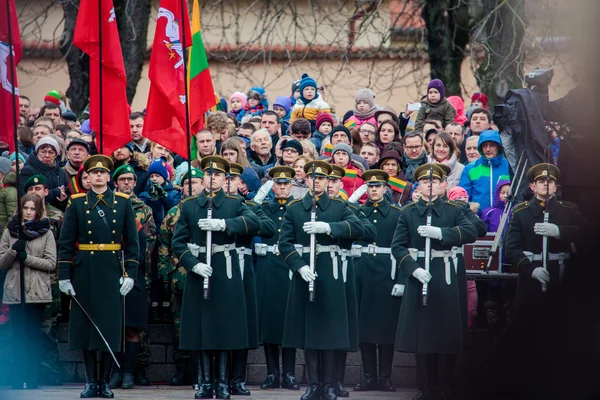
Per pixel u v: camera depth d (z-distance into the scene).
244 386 22.92
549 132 25.28
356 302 22.81
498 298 26.69
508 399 18.91
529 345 18.52
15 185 26.11
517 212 23.52
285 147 26.83
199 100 27.02
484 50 38.91
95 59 24.91
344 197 25.03
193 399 21.50
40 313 24.39
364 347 24.45
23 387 23.94
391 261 24.45
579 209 19.11
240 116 35.16
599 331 17.52
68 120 33.75
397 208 24.81
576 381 17.59
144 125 25.73
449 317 21.89
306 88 31.95
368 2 42.62
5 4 24.45
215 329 21.55
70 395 22.23
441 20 42.25
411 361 25.73
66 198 26.17
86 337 21.80
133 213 22.42
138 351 24.61
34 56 51.19
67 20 42.78
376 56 44.06
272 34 47.38
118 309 21.98
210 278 21.73
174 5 25.47
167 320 26.50
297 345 21.86
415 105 31.88
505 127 25.97
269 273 24.64
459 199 25.19
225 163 22.11
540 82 25.67
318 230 21.53
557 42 16.66
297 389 24.28
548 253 22.78
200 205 22.00
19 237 23.16
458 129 29.58
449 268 22.06
